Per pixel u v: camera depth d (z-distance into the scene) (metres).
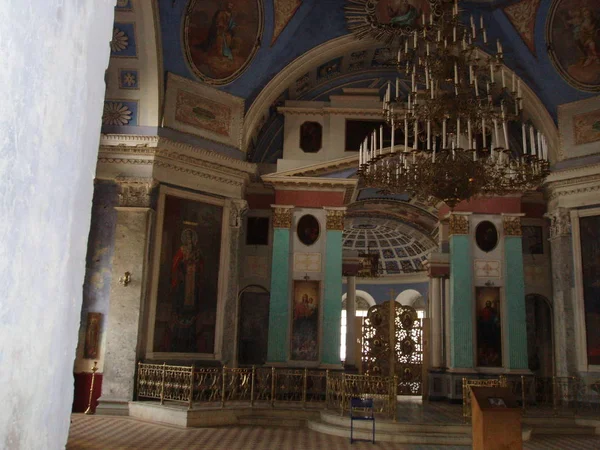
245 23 16.94
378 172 11.56
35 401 1.47
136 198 15.64
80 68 1.71
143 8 14.95
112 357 14.89
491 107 10.95
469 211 20.25
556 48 17.69
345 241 33.12
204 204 16.84
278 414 14.81
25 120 1.43
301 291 19.53
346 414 14.39
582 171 17.84
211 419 13.72
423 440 12.70
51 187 1.56
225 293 16.89
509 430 7.64
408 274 33.31
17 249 1.40
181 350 15.92
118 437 11.38
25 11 1.43
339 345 19.12
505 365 19.31
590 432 14.88
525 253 21.03
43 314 1.51
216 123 17.44
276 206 19.92
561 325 17.98
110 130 16.02
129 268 15.28
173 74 16.52
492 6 17.56
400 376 22.41
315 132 20.66
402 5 17.31
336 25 18.06
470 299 19.70
